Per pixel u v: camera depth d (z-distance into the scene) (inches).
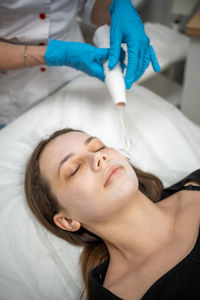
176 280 32.2
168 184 47.3
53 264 41.4
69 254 42.5
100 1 52.2
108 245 38.5
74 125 50.3
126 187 32.7
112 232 35.8
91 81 56.2
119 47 40.6
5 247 41.8
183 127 52.6
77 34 55.1
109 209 33.4
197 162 48.3
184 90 61.8
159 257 35.2
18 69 50.3
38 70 52.0
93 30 61.3
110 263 38.5
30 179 40.4
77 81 56.7
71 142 36.7
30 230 42.7
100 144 37.2
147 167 48.2
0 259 41.2
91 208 33.7
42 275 40.9
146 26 66.4
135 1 70.1
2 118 56.9
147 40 43.0
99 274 37.9
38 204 40.4
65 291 40.5
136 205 35.0
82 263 41.4
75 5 49.8
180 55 59.2
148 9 74.0
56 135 40.6
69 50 43.6
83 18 56.7
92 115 51.4
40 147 40.0
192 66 57.6
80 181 33.5
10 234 42.4
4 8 44.0
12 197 44.8
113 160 34.3
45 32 47.8
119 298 33.1
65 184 34.6
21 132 50.4
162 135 50.1
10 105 54.9
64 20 49.1
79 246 42.8
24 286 40.1
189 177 41.1
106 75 40.7
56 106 52.8
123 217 34.8
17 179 46.4
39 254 41.7
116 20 43.6
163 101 55.8
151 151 48.9
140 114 51.8
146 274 35.0
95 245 42.4
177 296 31.8
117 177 32.9
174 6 89.0
